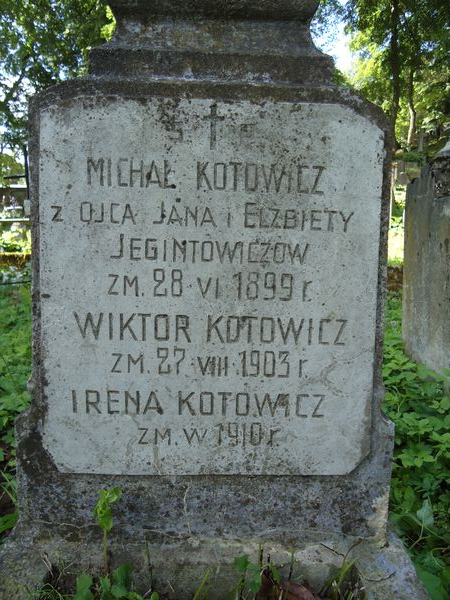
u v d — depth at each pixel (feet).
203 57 6.32
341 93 6.23
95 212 6.31
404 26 43.06
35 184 6.29
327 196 6.40
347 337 6.68
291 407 6.81
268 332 6.64
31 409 6.76
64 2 55.83
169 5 6.38
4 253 31.17
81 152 6.20
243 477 6.93
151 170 6.26
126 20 6.47
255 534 6.99
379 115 6.29
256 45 6.46
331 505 6.98
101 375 6.66
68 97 6.12
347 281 6.57
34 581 6.23
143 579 6.56
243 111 6.19
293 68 6.37
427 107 67.56
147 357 6.64
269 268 6.51
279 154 6.30
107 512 6.06
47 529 6.91
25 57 59.26
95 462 6.83
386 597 6.10
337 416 6.83
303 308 6.60
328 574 6.64
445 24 42.91
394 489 8.42
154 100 6.12
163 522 6.95
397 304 22.26
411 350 14.43
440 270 12.37
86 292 6.48
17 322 18.07
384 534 6.98
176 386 6.72
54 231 6.34
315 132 6.27
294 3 6.39
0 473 9.14
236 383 6.73
